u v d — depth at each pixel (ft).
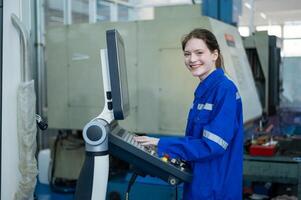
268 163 8.25
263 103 11.82
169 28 9.07
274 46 11.80
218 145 4.80
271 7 18.12
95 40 9.80
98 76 9.85
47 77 10.44
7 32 6.29
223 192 5.15
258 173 8.34
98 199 4.68
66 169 11.08
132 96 9.49
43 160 11.80
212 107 5.09
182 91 9.05
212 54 5.21
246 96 9.35
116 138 4.72
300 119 12.55
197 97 5.40
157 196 8.91
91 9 14.80
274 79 11.85
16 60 6.33
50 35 10.29
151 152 4.89
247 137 9.66
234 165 5.19
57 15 13.53
